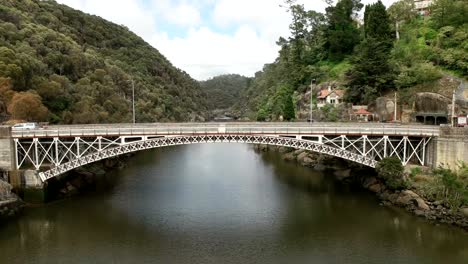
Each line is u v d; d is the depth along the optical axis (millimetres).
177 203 59375
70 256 40625
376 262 38844
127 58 184125
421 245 42562
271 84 173625
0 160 56688
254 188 68438
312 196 62500
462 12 98625
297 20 139000
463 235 44344
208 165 92438
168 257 40719
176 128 55656
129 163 94625
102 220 51562
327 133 56438
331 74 114750
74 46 123562
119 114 105500
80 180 70625
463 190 48281
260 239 45344
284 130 55969
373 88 94062
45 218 51906
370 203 57344
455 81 84812
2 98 76938
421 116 82312
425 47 97125
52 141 61312
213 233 47375
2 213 51969
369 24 105188
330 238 45250
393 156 57344
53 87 85875
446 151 55219
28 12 135625
